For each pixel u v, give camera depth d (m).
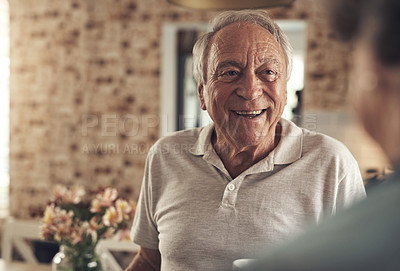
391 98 0.34
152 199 1.17
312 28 2.84
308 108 2.71
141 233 1.22
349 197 1.02
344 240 0.33
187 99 3.36
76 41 3.37
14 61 3.49
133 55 3.28
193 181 1.09
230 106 1.02
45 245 2.62
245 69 1.01
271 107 1.03
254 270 0.35
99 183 3.34
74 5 3.35
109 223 1.62
